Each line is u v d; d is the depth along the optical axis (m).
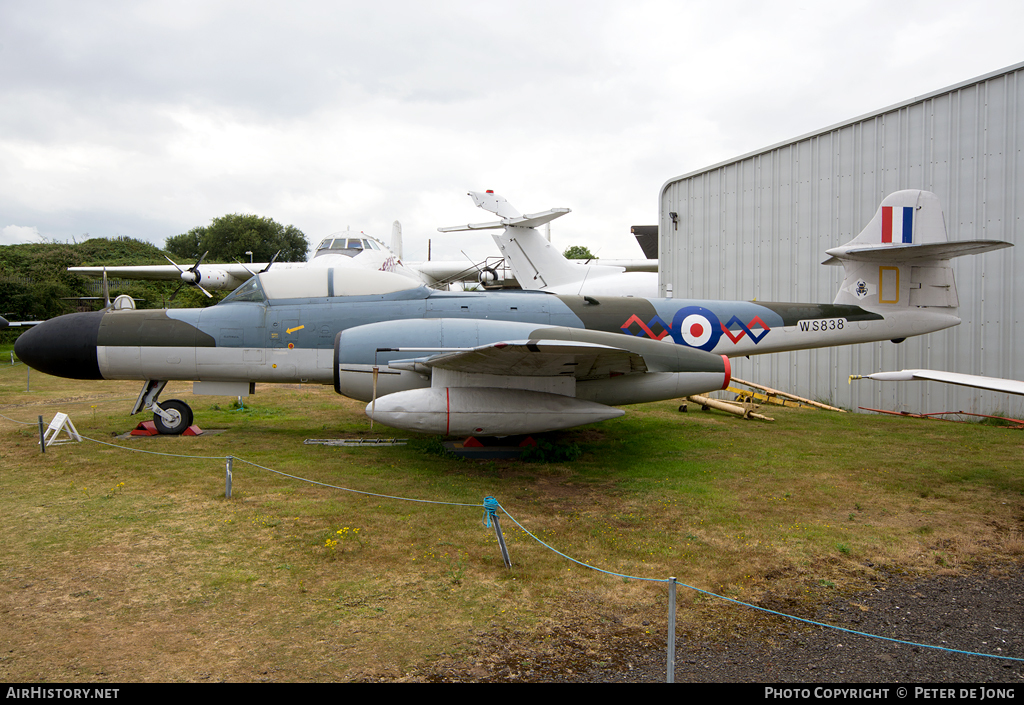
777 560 4.40
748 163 12.30
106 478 6.15
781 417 10.42
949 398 10.40
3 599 3.64
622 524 5.09
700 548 4.59
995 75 9.66
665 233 13.50
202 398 12.16
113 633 3.29
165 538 4.61
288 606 3.61
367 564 4.20
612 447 8.06
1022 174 9.53
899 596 3.90
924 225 9.24
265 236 58.00
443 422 6.73
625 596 3.81
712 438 8.65
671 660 2.87
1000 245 7.82
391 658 3.10
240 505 5.38
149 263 46.31
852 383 11.31
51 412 10.30
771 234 12.05
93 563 4.16
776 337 8.92
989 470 6.80
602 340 7.60
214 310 8.18
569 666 3.07
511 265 18.58
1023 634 3.46
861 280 9.24
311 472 6.50
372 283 8.31
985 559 4.48
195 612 3.52
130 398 12.16
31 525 4.84
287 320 8.05
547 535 4.80
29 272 32.94
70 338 7.93
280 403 11.59
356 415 10.29
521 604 3.68
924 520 5.25
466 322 7.62
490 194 18.80
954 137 10.08
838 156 11.20
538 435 8.72
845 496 5.89
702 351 7.87
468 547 4.52
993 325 9.91
